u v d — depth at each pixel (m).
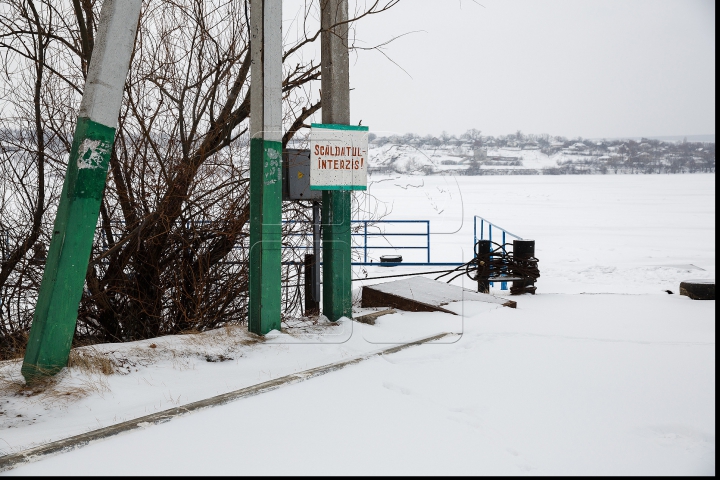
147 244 7.88
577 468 3.53
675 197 59.62
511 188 81.88
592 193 68.19
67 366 5.16
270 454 3.57
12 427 4.13
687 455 3.76
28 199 7.80
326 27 7.41
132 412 4.37
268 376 5.35
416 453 3.66
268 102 6.71
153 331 8.17
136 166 7.89
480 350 6.31
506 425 4.23
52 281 5.05
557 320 8.27
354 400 4.62
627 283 14.73
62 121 7.83
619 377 5.41
